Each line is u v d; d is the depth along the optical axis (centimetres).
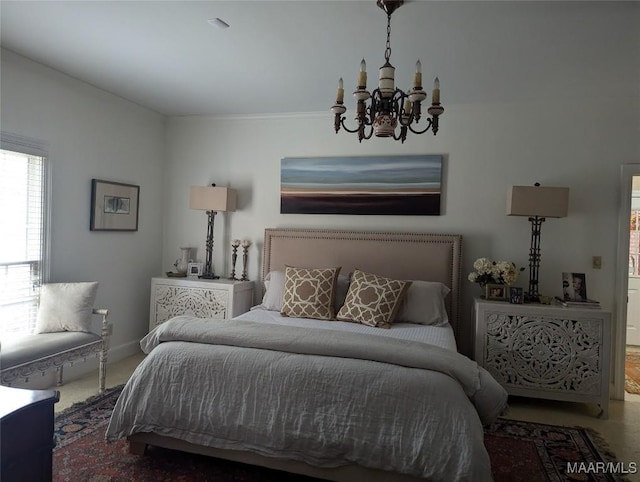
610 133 366
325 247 422
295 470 219
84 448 251
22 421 139
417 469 197
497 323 341
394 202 412
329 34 259
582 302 334
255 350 238
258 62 308
